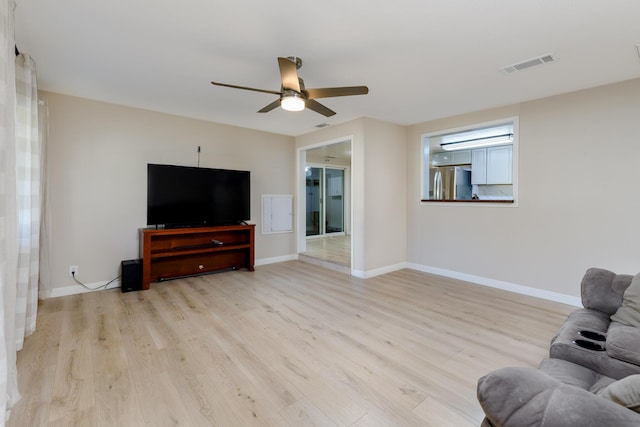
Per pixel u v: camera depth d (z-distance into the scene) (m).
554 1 1.90
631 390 0.78
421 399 1.85
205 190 4.55
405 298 3.68
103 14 2.07
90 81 3.23
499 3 1.93
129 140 4.10
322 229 8.64
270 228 5.56
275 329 2.81
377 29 2.23
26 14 2.06
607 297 2.07
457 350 2.44
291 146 5.84
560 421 0.71
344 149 6.86
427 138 4.99
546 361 1.61
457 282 4.37
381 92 3.50
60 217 3.65
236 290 3.95
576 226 3.45
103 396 1.85
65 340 2.55
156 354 2.35
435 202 4.80
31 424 1.62
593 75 3.01
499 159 5.57
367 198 4.58
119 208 4.05
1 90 1.45
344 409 1.77
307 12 2.04
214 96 3.67
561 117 3.53
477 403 1.82
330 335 2.70
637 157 3.07
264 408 1.77
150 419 1.67
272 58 2.70
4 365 1.24
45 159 3.41
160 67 2.90
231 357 2.32
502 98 3.70
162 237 4.34
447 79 3.14
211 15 2.08
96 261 3.90
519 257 3.89
